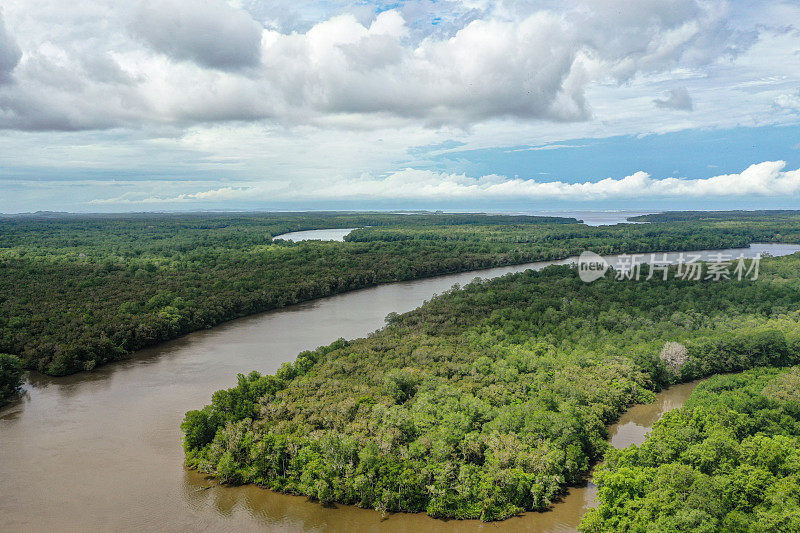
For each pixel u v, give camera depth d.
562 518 67.38
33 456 82.88
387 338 126.56
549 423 77.31
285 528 66.44
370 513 69.06
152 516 68.50
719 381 98.12
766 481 61.44
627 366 106.00
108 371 122.31
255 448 75.00
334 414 81.69
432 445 73.06
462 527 66.25
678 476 61.34
